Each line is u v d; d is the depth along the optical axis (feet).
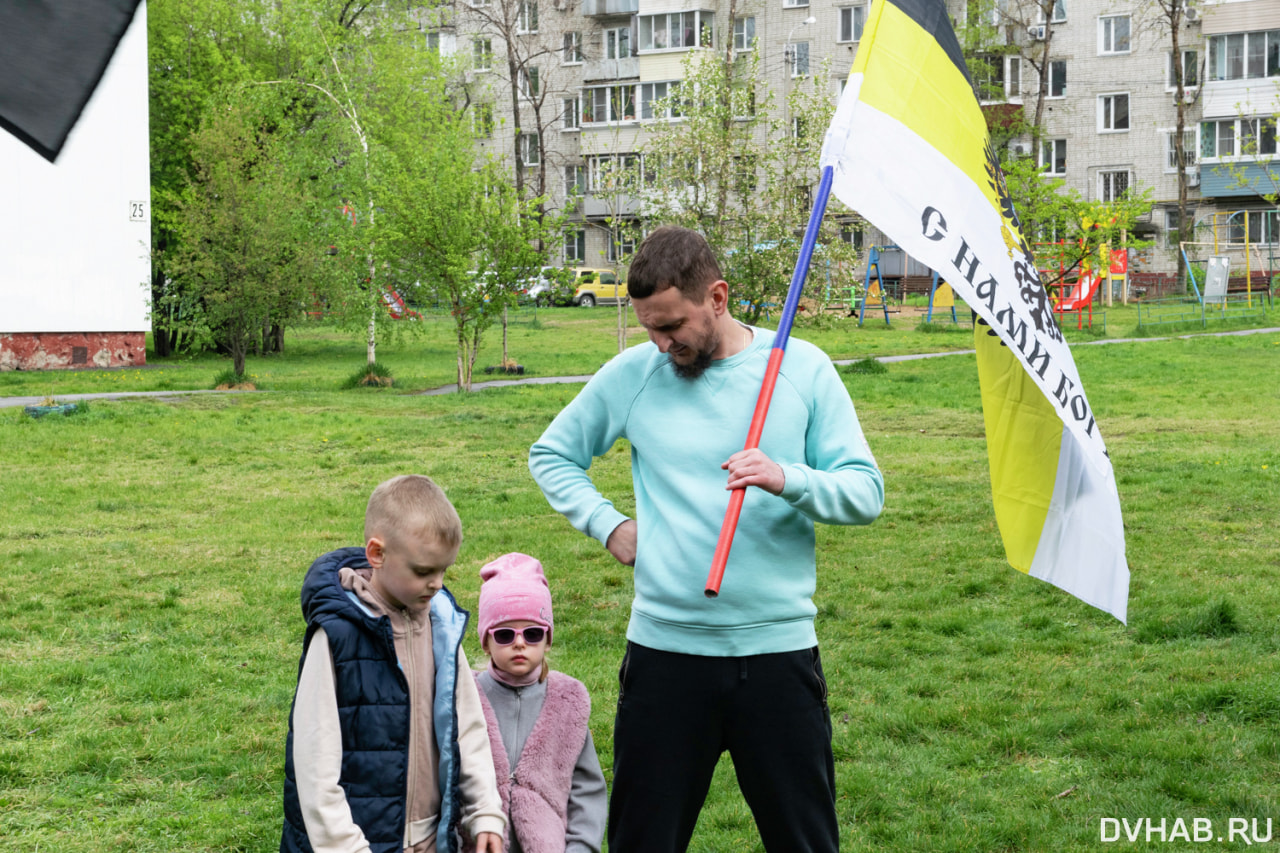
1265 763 16.12
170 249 101.76
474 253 79.92
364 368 83.30
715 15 176.55
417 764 8.52
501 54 189.57
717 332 9.37
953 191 10.60
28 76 2.97
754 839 14.39
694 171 75.97
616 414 9.93
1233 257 161.07
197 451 49.39
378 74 113.60
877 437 50.88
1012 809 14.99
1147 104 165.17
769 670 9.21
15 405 66.18
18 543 32.07
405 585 8.30
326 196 88.12
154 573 28.66
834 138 10.16
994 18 169.37
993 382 11.30
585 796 10.12
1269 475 38.81
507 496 38.34
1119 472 40.37
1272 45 155.43
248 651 22.49
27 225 95.91
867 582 27.14
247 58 118.42
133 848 14.14
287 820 8.38
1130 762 16.31
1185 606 24.14
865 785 15.79
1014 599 25.49
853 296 123.44
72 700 19.57
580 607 25.39
